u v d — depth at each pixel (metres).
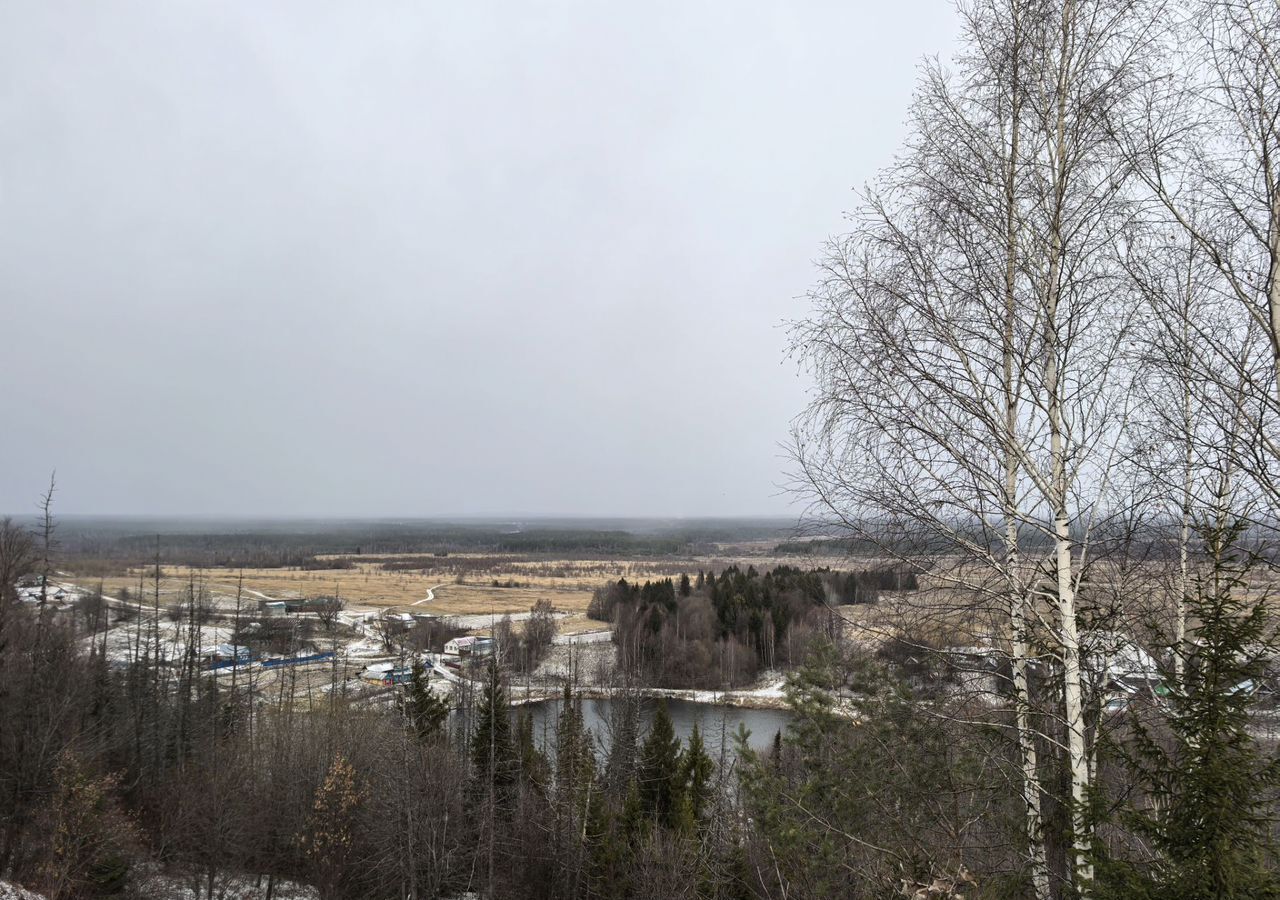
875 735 10.97
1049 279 8.23
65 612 51.19
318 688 60.41
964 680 8.89
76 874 24.61
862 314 8.80
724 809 25.19
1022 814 8.29
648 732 43.94
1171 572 8.54
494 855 30.36
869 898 9.78
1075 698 7.60
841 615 9.30
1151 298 8.02
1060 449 8.14
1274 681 6.77
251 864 31.39
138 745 35.41
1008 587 8.16
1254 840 6.03
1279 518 7.55
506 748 33.47
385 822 29.23
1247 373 7.98
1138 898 6.14
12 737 26.70
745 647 68.31
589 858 26.59
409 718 36.19
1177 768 6.46
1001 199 8.55
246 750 36.88
